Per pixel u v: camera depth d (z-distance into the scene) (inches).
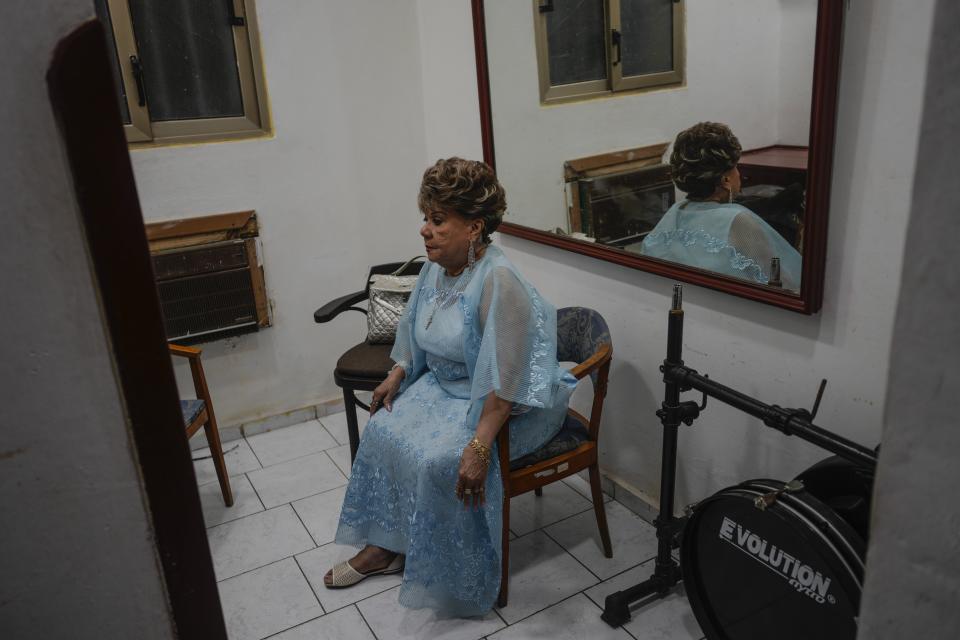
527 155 98.2
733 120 67.6
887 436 24.5
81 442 25.4
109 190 23.7
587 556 88.1
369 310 104.0
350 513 85.5
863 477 60.4
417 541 75.4
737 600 65.3
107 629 28.0
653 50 73.8
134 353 25.5
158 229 107.9
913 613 24.9
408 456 76.8
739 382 76.9
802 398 70.7
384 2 115.9
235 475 111.0
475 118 110.4
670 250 79.0
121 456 26.1
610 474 100.0
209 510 102.0
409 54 119.8
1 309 23.2
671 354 71.4
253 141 111.9
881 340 62.4
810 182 61.7
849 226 62.2
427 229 76.4
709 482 84.0
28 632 26.7
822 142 60.3
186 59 106.4
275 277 118.5
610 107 81.0
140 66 102.7
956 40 20.3
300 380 125.3
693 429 84.2
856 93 58.7
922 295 22.6
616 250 86.8
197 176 109.5
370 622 79.7
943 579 23.8
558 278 100.0
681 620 77.3
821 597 56.7
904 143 56.7
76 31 22.1
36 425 24.6
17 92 21.9
